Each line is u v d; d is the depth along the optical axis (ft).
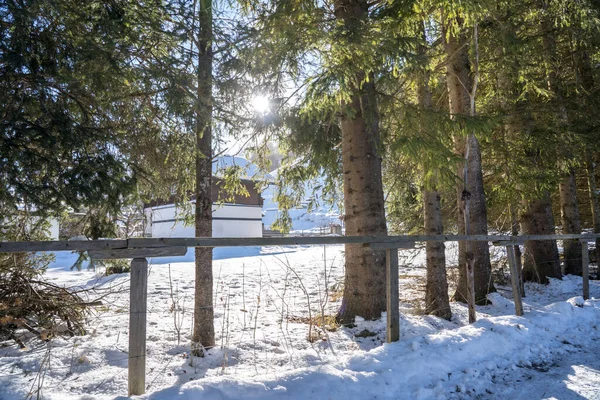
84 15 13.71
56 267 50.78
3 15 12.30
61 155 14.98
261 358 14.82
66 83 13.71
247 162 24.84
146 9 14.99
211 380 11.04
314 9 18.92
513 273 21.33
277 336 17.48
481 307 25.43
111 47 13.80
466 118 19.17
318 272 44.34
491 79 30.99
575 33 29.78
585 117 32.35
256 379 11.55
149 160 18.86
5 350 14.66
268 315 21.89
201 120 16.03
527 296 30.27
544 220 35.96
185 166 19.71
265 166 27.20
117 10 13.92
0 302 16.57
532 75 28.68
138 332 10.43
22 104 13.07
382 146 21.77
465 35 25.66
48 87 13.70
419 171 23.62
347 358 13.99
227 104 17.38
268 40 16.78
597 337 20.11
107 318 20.08
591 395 12.89
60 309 17.60
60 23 13.66
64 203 15.97
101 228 18.11
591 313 23.06
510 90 30.19
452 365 14.55
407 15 18.93
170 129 18.28
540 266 35.32
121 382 12.17
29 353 14.28
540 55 30.19
